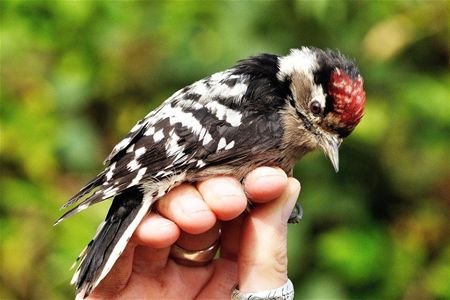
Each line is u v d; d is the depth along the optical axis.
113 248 4.58
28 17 8.50
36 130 8.22
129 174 4.86
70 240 7.76
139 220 4.62
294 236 7.86
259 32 8.16
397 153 8.26
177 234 4.56
